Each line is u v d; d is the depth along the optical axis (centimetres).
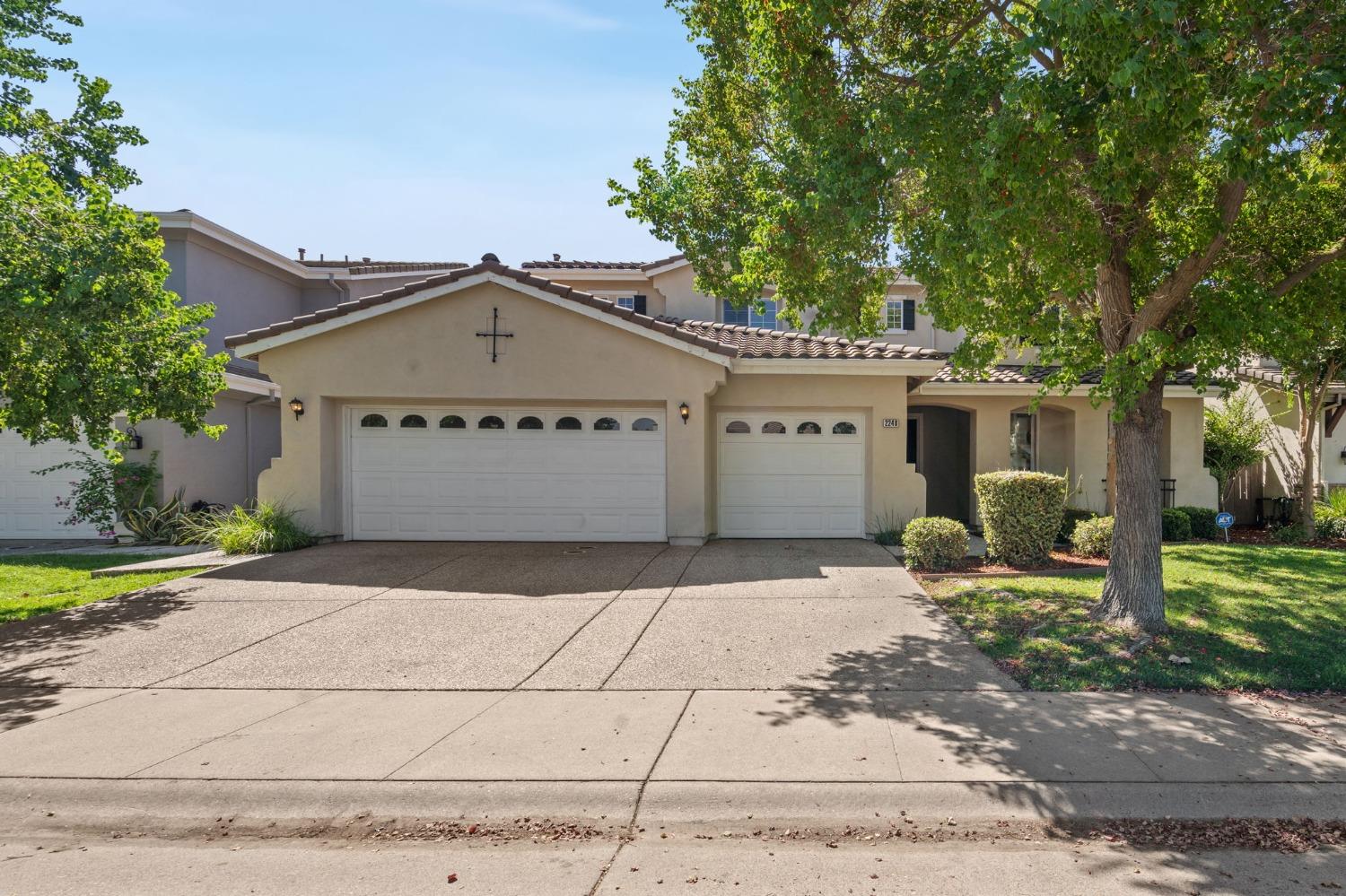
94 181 954
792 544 1198
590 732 496
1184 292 673
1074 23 492
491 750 470
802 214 722
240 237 1703
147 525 1377
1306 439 1359
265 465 1730
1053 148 580
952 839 382
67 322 816
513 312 1180
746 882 345
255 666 636
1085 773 432
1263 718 512
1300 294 736
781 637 704
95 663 647
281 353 1194
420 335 1184
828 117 712
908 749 466
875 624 742
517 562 1040
